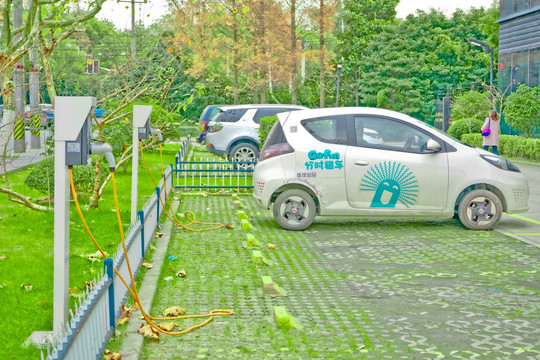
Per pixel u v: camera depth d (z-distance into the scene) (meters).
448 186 11.48
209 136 22.70
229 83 62.72
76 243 9.86
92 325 4.95
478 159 11.57
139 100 14.53
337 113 11.77
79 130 5.24
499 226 11.98
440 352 5.72
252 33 55.03
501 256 9.52
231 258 9.36
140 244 8.31
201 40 52.03
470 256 9.53
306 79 70.25
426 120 65.56
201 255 9.54
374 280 8.21
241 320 6.57
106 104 19.27
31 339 5.77
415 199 11.50
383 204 11.53
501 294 7.55
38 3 11.47
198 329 6.29
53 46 11.59
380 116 11.71
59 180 5.30
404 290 7.74
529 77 38.28
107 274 5.70
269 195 11.67
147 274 8.03
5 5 12.00
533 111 32.28
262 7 53.06
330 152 11.53
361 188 11.51
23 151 26.11
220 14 51.38
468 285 7.96
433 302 7.25
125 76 13.47
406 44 64.94
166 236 10.54
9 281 7.79
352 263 9.13
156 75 13.09
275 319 6.60
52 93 11.56
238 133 22.45
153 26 13.35
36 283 7.68
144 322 6.23
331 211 11.55
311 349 5.78
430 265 9.00
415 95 64.19
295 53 53.75
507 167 11.66
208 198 16.06
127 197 15.05
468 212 11.56
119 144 19.23
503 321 6.58
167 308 6.74
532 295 7.51
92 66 41.16
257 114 22.70
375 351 5.74
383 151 11.52
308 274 8.52
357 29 75.94
